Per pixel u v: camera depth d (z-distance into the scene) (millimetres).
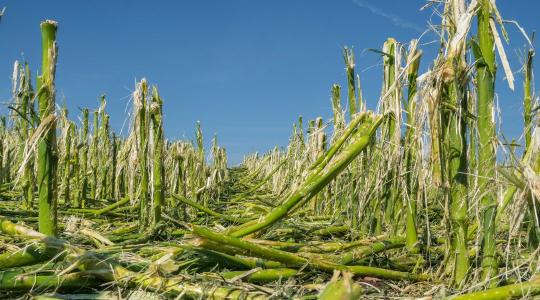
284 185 8469
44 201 2980
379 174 3994
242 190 11578
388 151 3770
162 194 4391
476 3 2607
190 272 2912
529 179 2262
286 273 2854
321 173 3191
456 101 2709
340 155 3236
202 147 7434
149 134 4336
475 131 2764
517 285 2250
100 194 7301
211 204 7371
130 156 4492
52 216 3000
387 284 2967
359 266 3027
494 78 2648
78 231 3541
